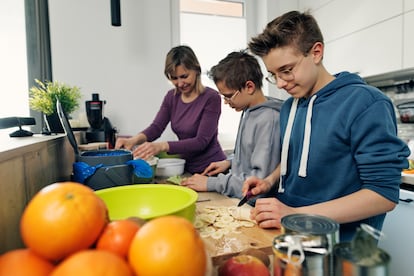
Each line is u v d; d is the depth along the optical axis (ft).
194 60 4.91
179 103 5.43
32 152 2.24
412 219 5.11
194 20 7.84
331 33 7.29
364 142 2.47
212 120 5.07
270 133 3.58
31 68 5.85
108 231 1.18
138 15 6.94
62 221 1.07
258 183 3.02
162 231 1.09
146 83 7.07
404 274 5.23
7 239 1.76
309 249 1.17
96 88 6.72
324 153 2.79
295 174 3.11
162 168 4.16
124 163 2.95
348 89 2.75
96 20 6.64
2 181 1.70
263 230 2.10
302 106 3.11
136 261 1.07
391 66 5.86
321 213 2.23
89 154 3.11
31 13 5.85
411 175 5.23
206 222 2.27
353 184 2.71
